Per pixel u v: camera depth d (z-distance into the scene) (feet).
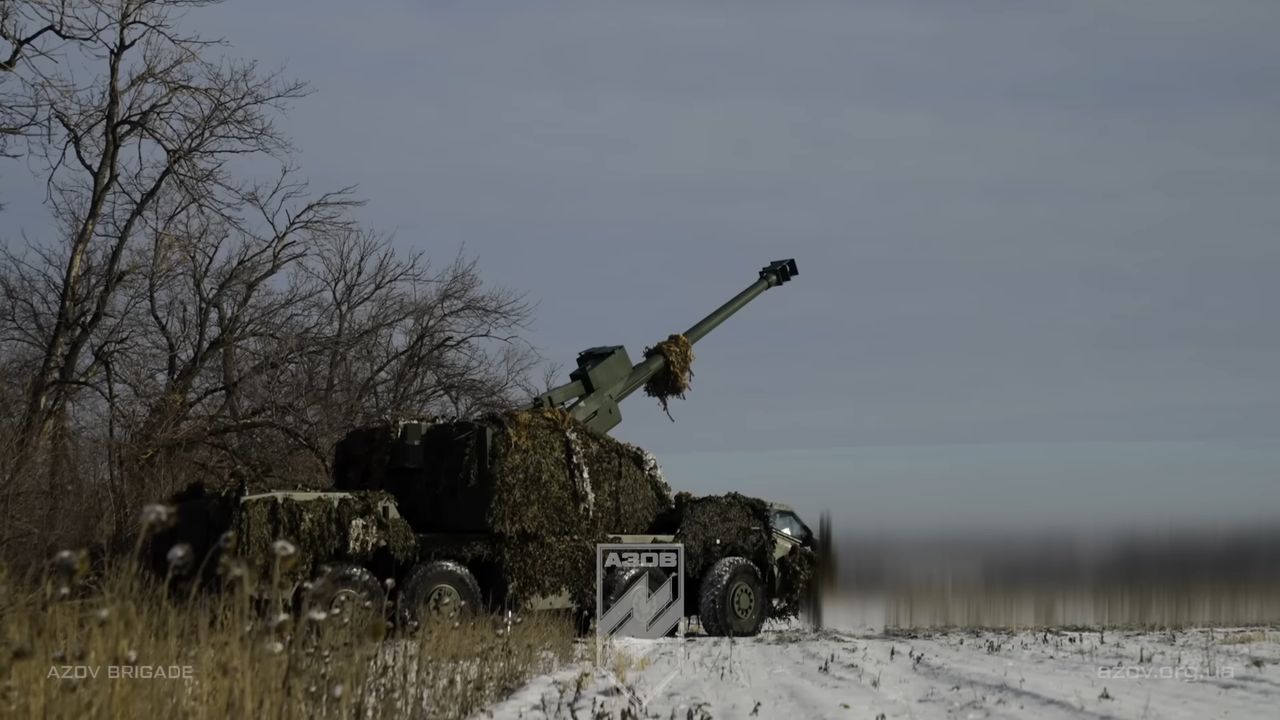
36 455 61.72
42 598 25.25
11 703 20.93
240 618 24.09
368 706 26.86
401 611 51.01
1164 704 31.50
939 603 69.72
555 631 48.34
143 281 86.12
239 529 47.67
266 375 88.33
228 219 84.33
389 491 59.26
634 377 66.28
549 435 57.62
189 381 85.97
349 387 96.27
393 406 98.22
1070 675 38.47
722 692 36.45
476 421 57.00
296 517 48.67
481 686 33.12
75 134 78.48
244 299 89.25
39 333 84.74
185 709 22.67
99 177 79.36
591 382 63.87
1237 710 30.35
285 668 24.50
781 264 76.13
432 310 103.19
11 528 56.39
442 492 57.21
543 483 56.90
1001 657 45.39
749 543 62.59
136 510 66.39
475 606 53.36
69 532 61.41
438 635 36.86
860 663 44.24
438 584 52.37
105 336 83.61
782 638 58.75
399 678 31.35
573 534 57.62
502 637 39.34
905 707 32.50
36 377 75.31
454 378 103.24
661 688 37.73
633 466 60.64
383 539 50.47
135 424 78.13
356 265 104.06
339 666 26.17
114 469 70.08
